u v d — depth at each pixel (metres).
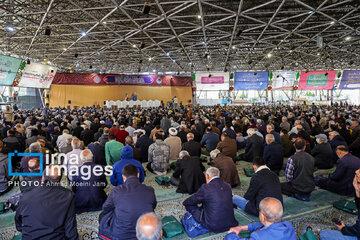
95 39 17.33
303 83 21.39
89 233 2.95
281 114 14.76
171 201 3.88
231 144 5.62
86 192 3.37
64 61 25.84
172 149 6.37
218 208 2.77
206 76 21.58
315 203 3.75
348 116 11.37
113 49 20.48
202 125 8.89
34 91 35.19
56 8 12.05
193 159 4.25
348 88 20.86
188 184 4.13
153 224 1.37
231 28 15.52
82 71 34.97
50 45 19.42
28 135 7.49
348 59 26.34
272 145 4.95
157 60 25.91
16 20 13.92
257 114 14.33
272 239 1.75
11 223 3.22
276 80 42.19
